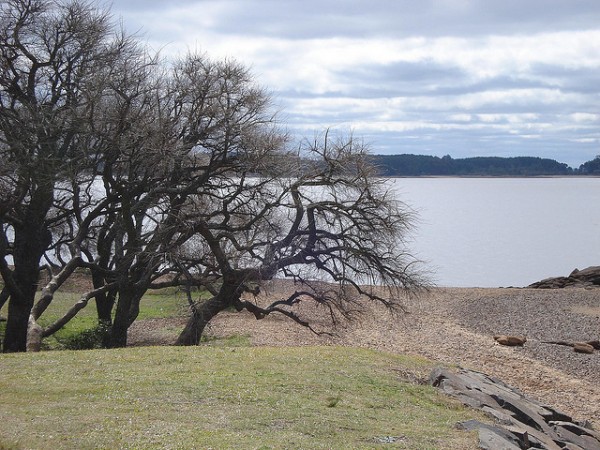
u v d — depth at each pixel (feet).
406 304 163.53
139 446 35.27
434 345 118.01
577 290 185.47
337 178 88.84
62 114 89.25
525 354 113.80
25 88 91.97
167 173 91.81
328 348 69.72
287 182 91.30
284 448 36.55
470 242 363.76
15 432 36.19
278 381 51.37
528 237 394.93
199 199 97.35
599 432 64.69
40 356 58.44
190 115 91.15
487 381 65.41
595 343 121.19
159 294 155.63
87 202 101.30
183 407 43.21
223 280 90.74
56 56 93.56
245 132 90.79
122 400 44.01
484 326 139.74
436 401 52.03
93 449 34.42
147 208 90.63
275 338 108.27
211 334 107.24
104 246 105.29
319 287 98.53
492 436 42.22
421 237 381.60
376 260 89.40
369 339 119.14
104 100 90.12
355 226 89.71
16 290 92.84
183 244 93.66
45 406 41.83
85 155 87.35
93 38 93.56
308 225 90.07
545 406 64.34
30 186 92.84
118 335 91.91
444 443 40.83
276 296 153.17
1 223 89.66
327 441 38.73
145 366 54.49
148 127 86.22
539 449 45.29
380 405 48.29
